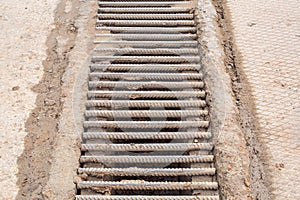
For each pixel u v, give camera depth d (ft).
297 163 4.77
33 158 4.86
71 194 4.55
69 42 5.90
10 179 4.71
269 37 5.95
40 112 5.24
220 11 6.32
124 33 6.00
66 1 6.47
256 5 6.38
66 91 5.35
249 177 4.66
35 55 5.79
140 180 4.75
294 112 5.17
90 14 6.24
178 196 4.55
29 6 6.41
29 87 5.47
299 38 5.95
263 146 4.91
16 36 6.02
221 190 4.58
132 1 6.49
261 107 5.23
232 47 5.83
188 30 6.04
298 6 6.38
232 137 4.92
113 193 4.69
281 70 5.58
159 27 6.08
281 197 4.54
